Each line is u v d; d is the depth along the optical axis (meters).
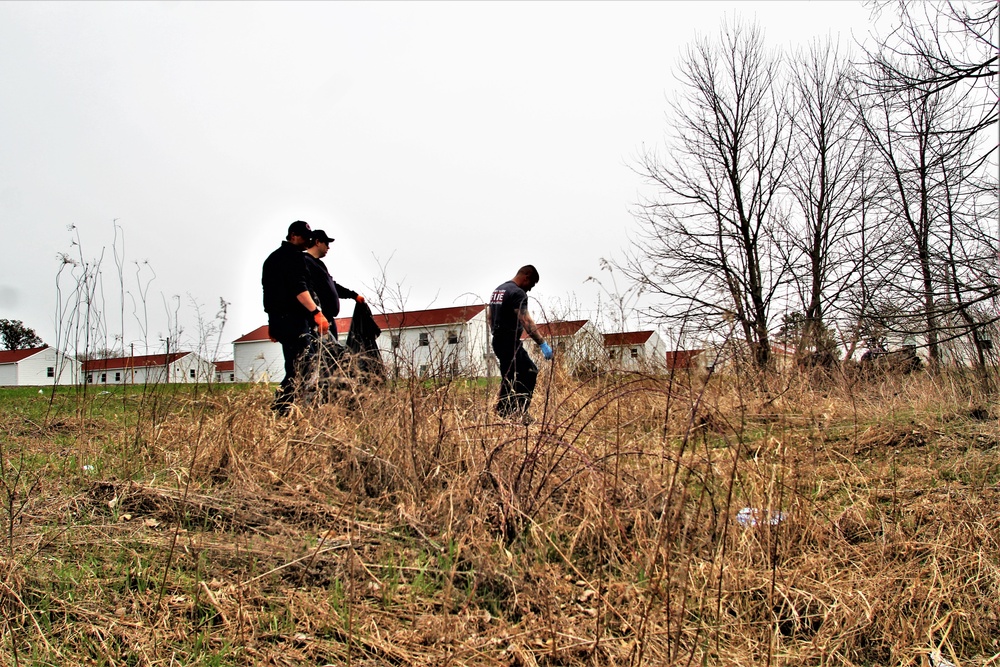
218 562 3.06
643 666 2.54
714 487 3.88
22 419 5.49
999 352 7.65
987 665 2.66
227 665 2.41
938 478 4.45
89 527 3.32
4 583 2.66
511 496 3.49
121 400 5.99
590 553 3.36
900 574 3.21
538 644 2.67
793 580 3.11
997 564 3.19
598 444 4.27
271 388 5.15
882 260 10.77
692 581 3.04
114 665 2.36
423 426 4.22
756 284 19.20
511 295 6.53
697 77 21.20
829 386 7.06
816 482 4.30
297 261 6.04
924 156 9.44
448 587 2.92
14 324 36.97
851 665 2.67
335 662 2.48
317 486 4.02
